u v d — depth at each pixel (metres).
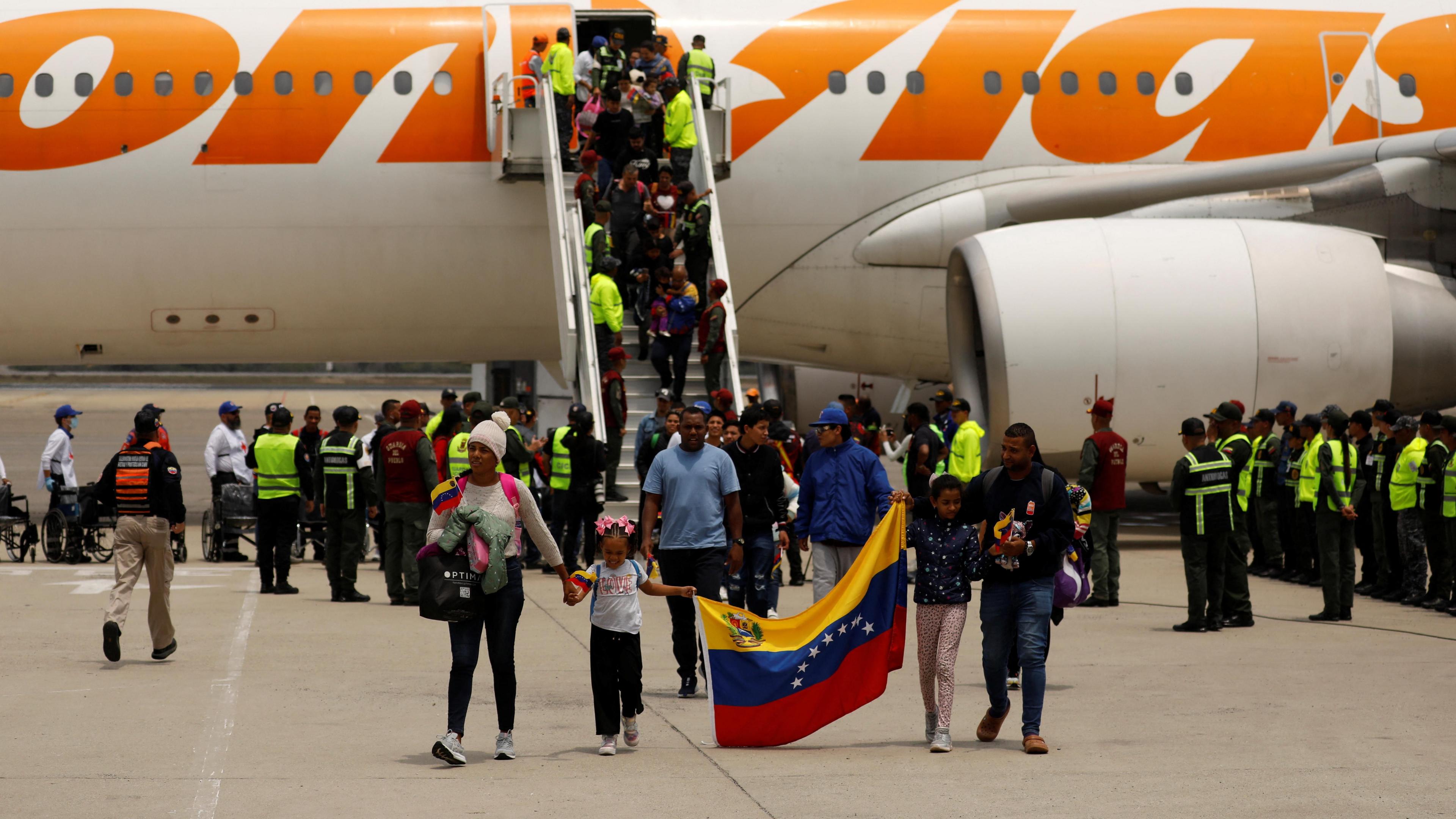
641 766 16.75
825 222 46.16
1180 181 44.12
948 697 17.67
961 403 34.88
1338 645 25.77
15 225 43.25
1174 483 27.36
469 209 44.50
